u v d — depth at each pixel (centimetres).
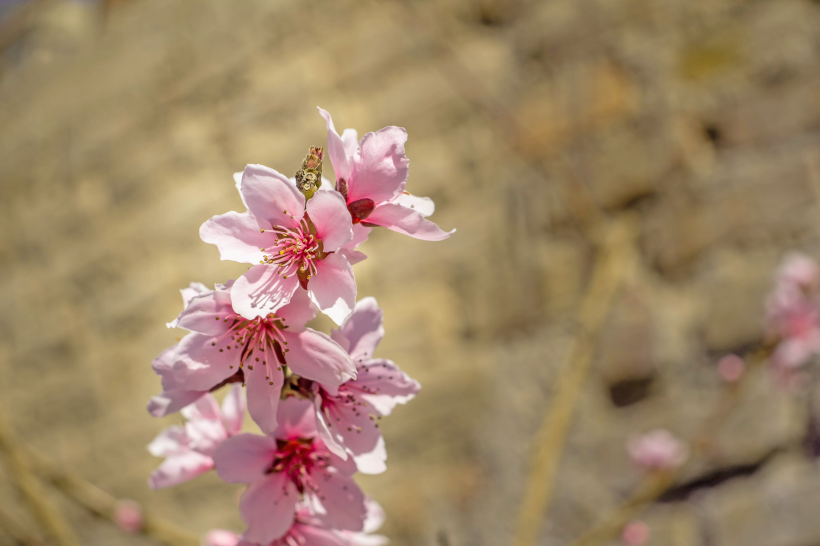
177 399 30
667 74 80
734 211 74
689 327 73
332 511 31
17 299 98
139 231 92
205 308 29
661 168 78
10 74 113
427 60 88
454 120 86
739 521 66
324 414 31
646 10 82
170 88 98
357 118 89
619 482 71
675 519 68
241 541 30
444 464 77
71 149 101
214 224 29
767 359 61
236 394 33
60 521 42
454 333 82
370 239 86
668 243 76
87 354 91
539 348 79
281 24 95
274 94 91
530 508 46
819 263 68
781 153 73
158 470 32
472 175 85
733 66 77
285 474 30
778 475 67
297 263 29
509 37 89
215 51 97
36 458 42
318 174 30
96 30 111
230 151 92
